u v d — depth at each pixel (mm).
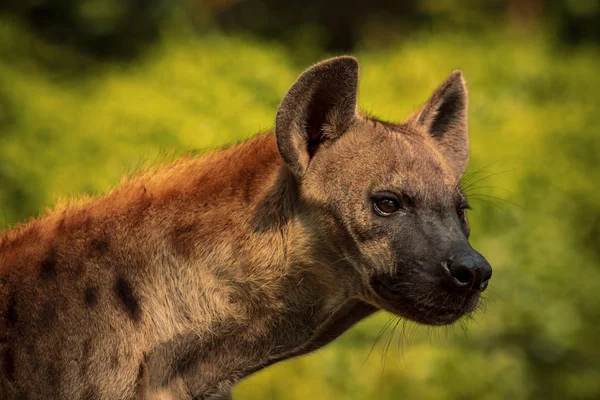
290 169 9172
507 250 17875
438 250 8953
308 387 15367
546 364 17531
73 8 26406
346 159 9273
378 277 9133
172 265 9258
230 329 9297
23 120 19516
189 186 9516
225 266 9281
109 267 9188
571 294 18297
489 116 22062
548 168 20469
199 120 18750
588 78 26172
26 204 17750
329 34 32750
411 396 15781
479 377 16234
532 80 25344
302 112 9172
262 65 21828
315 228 9227
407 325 16469
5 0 26547
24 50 24609
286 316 9383
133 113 19312
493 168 19062
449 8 30969
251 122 18750
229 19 31438
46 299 9047
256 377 15430
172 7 26734
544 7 32344
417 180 9188
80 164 18000
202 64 21875
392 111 19891
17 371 8922
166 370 9203
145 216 9383
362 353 16203
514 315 17281
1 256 9352
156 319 9148
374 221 9094
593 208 20781
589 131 22734
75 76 24766
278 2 32250
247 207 9367
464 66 24609
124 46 26719
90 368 8922
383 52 28031
